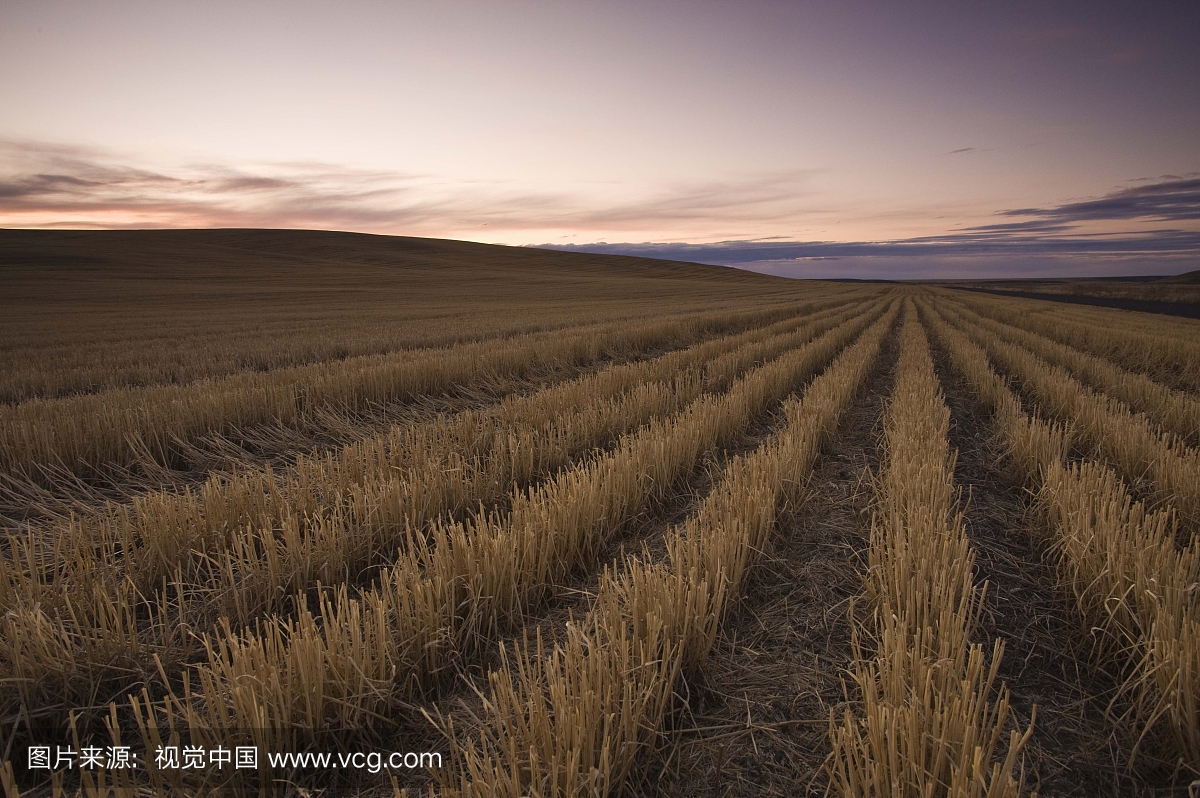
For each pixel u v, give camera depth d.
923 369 9.25
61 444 4.96
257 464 5.48
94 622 2.69
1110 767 2.01
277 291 42.72
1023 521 4.02
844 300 41.16
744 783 1.96
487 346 12.48
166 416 5.90
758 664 2.55
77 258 56.47
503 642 2.69
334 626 2.20
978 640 2.70
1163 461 4.22
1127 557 2.67
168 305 32.50
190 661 2.53
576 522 3.29
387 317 24.88
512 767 1.65
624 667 2.05
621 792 1.89
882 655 2.28
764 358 10.89
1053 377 8.21
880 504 3.84
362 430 6.37
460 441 5.34
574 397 6.68
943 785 1.67
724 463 5.25
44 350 13.79
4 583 2.66
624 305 33.41
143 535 3.17
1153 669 2.11
